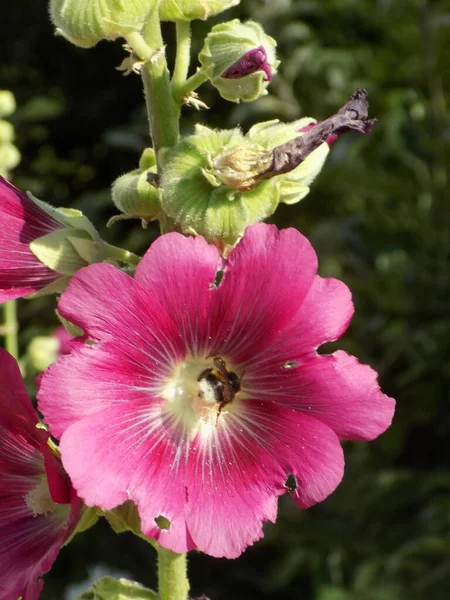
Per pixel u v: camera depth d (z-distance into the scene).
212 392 0.25
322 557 0.69
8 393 0.25
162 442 0.25
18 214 0.26
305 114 0.79
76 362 0.23
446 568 0.61
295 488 0.25
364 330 0.68
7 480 0.26
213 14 0.26
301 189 0.26
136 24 0.24
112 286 0.23
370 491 0.66
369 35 0.81
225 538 0.24
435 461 0.70
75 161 1.05
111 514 0.26
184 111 0.88
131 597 0.27
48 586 0.81
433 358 0.64
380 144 0.72
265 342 0.25
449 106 0.74
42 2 0.97
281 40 0.78
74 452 0.22
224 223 0.24
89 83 1.02
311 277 0.24
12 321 0.46
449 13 0.71
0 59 1.01
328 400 0.25
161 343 0.24
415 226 0.68
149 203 0.26
